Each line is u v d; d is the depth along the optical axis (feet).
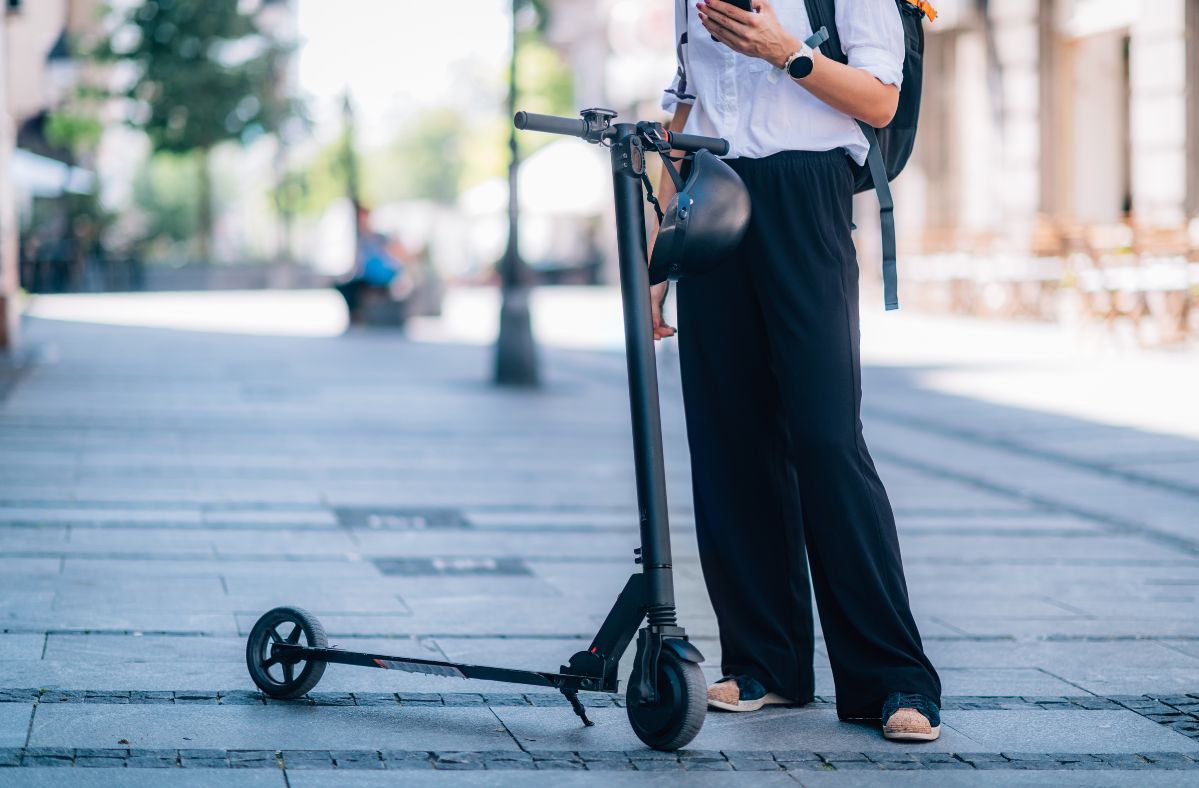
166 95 118.93
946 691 13.20
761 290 12.06
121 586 16.52
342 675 13.10
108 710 11.71
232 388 40.16
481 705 12.27
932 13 12.28
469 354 54.95
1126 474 27.14
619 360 54.24
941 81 80.84
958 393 40.04
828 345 11.85
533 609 16.12
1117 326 53.31
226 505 22.33
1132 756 11.32
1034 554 20.12
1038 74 72.79
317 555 18.86
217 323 74.54
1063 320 62.44
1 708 11.64
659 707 10.94
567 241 151.23
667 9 112.37
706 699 10.87
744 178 12.04
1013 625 15.97
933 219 81.46
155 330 67.10
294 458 27.73
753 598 12.48
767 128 11.97
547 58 142.72
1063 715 12.44
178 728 11.30
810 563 12.08
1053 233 64.34
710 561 12.62
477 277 153.28
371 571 17.99
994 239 70.28
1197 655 14.71
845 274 12.00
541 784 10.28
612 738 11.43
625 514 22.74
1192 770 10.98
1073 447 30.45
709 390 12.48
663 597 10.98
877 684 11.71
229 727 11.38
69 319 76.59
